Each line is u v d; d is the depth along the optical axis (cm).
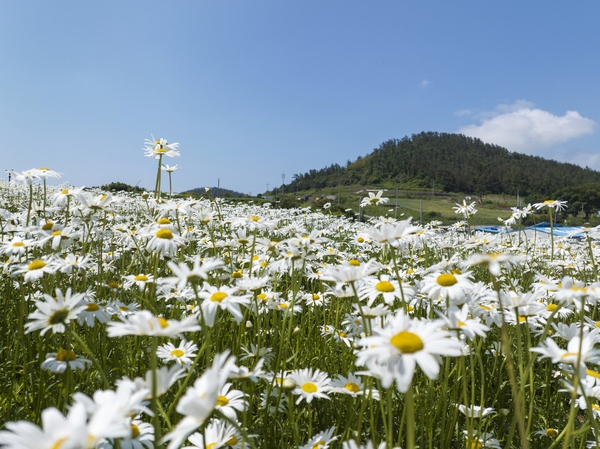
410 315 421
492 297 273
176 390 296
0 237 494
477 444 263
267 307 395
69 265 364
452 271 340
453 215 5388
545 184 13525
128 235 562
